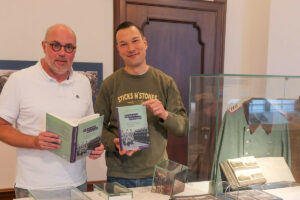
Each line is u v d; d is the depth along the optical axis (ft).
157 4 9.34
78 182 4.85
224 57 10.36
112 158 5.56
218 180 4.00
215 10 9.95
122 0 8.99
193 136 4.37
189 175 4.44
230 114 3.92
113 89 5.54
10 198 8.95
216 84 3.83
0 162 8.88
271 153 4.28
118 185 4.40
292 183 4.45
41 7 8.63
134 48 5.17
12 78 4.63
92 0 8.97
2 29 8.41
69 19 8.87
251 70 10.53
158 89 5.53
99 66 9.18
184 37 9.91
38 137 4.16
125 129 4.87
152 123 5.47
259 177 4.19
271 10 9.51
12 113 4.57
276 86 4.14
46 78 4.65
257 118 4.11
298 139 4.44
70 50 4.56
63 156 4.15
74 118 4.77
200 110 4.18
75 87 4.93
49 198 3.77
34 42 8.69
